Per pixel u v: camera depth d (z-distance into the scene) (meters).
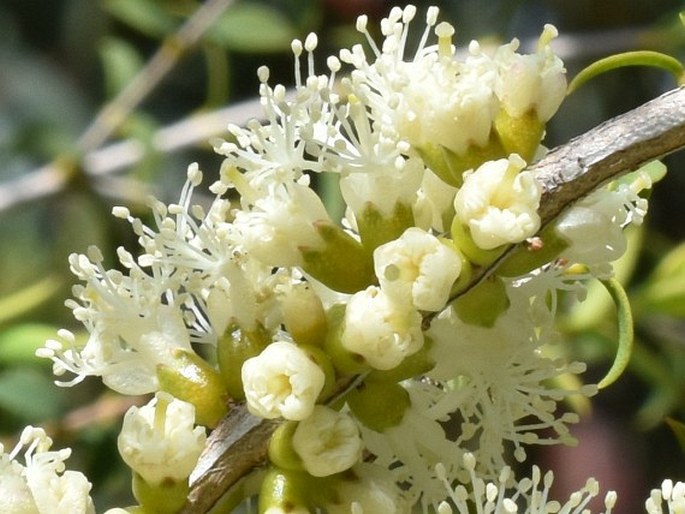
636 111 0.06
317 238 0.06
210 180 0.16
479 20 0.15
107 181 0.14
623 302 0.07
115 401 0.12
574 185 0.06
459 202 0.06
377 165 0.06
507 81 0.06
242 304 0.06
